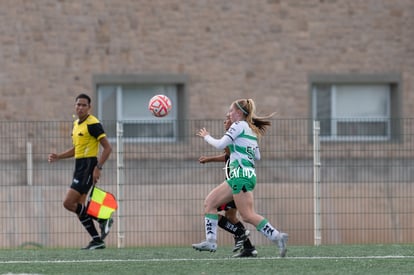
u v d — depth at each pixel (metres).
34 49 84.00
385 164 74.94
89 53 84.94
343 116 89.06
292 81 87.50
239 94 86.81
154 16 85.81
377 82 89.06
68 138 78.38
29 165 67.25
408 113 89.12
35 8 84.06
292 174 75.12
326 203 65.75
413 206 65.50
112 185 70.44
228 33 86.69
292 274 37.72
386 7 88.69
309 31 87.69
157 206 63.84
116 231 62.75
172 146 81.56
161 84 86.56
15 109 83.69
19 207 65.56
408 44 89.00
